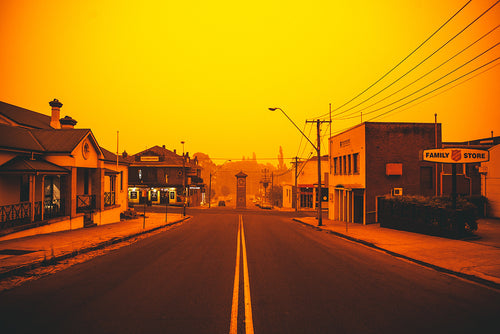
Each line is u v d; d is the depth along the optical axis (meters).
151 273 8.31
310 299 6.25
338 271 8.65
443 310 5.70
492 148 21.95
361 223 24.95
